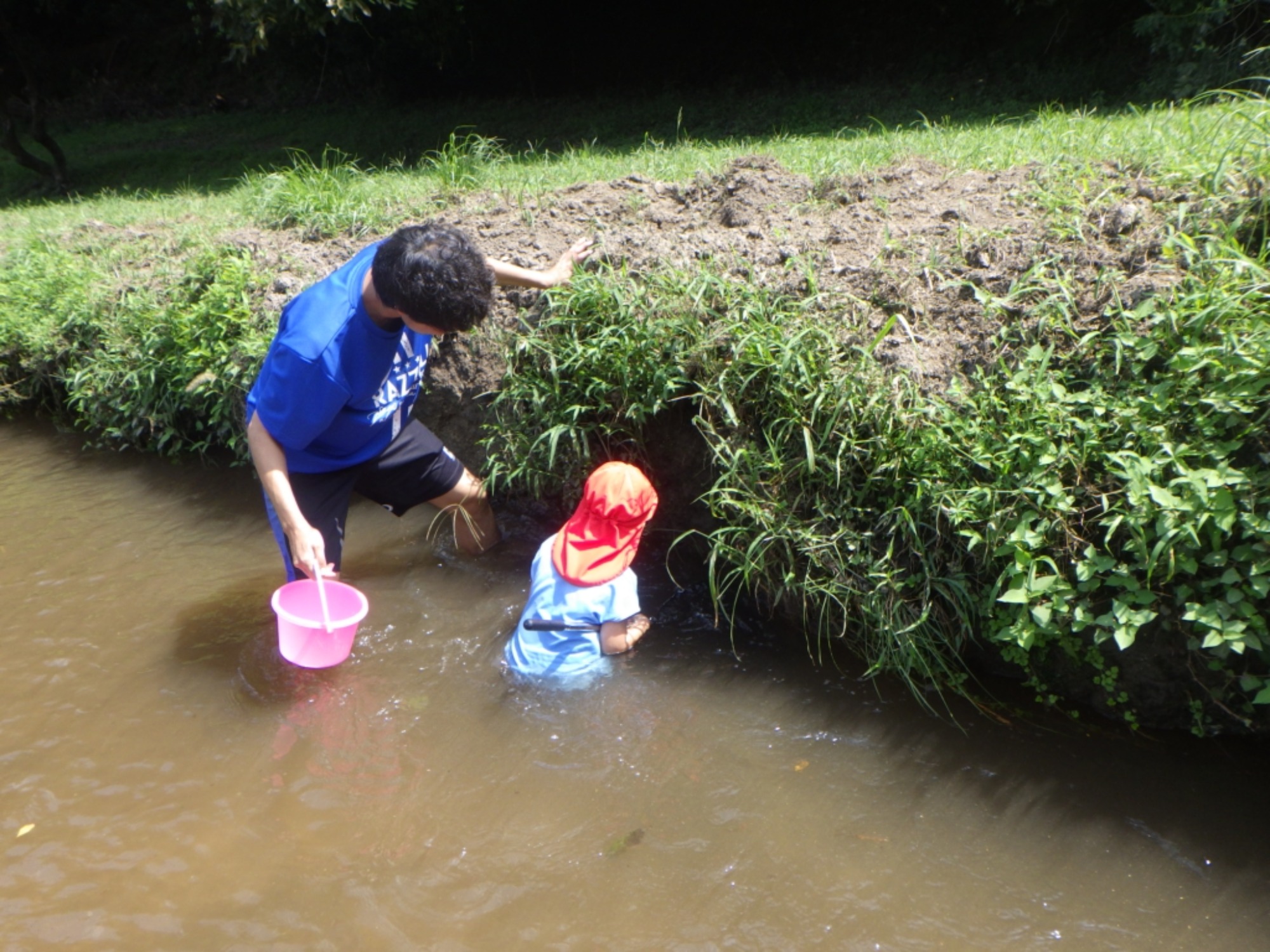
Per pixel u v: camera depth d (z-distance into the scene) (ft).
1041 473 10.69
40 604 13.71
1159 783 9.98
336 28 54.34
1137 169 14.92
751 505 12.10
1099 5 37.76
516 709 11.27
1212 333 10.93
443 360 15.08
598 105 47.75
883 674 11.63
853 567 11.61
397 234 9.62
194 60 67.82
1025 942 8.36
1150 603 9.96
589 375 13.76
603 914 8.67
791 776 10.25
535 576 12.10
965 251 13.65
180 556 15.05
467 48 53.36
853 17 46.62
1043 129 19.97
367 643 12.50
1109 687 10.61
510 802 9.95
